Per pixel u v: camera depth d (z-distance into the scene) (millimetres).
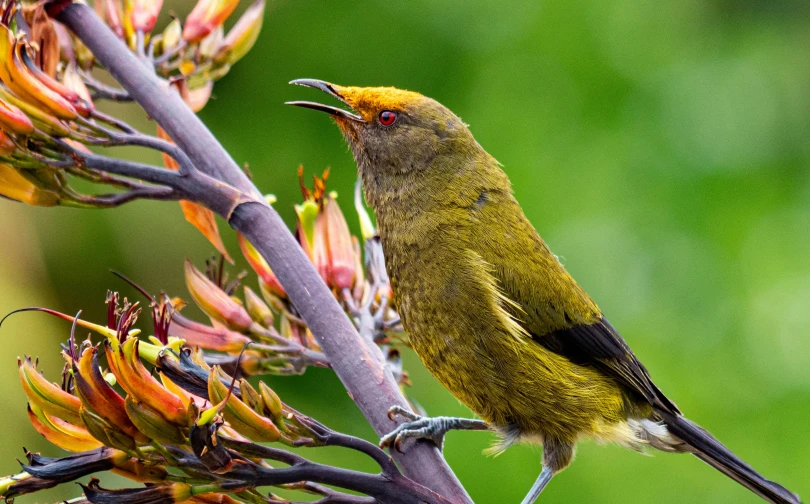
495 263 7719
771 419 10852
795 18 12906
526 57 12773
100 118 6312
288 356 6992
